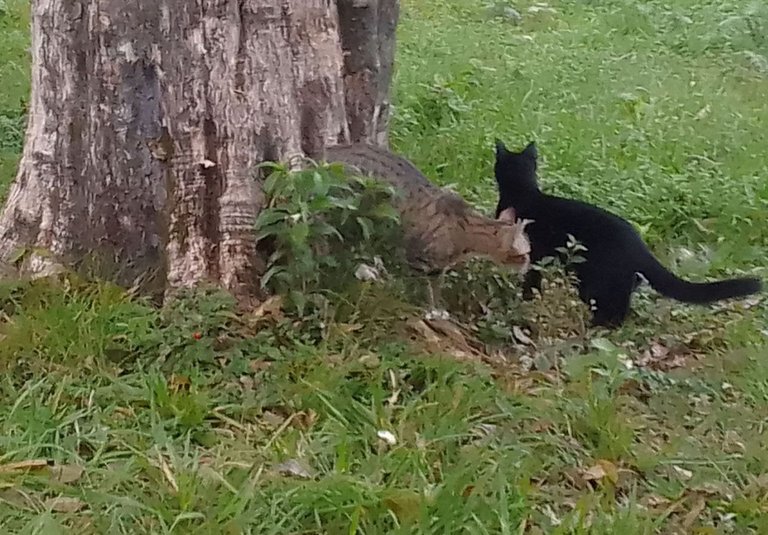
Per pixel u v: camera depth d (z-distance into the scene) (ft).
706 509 9.89
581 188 15.35
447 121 17.56
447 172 15.70
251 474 9.56
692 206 15.38
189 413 10.16
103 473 9.49
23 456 9.62
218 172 11.75
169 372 10.72
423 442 10.03
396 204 11.85
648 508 9.82
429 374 10.85
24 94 17.11
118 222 11.85
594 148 16.97
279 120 11.87
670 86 20.44
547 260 12.30
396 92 17.99
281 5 11.83
